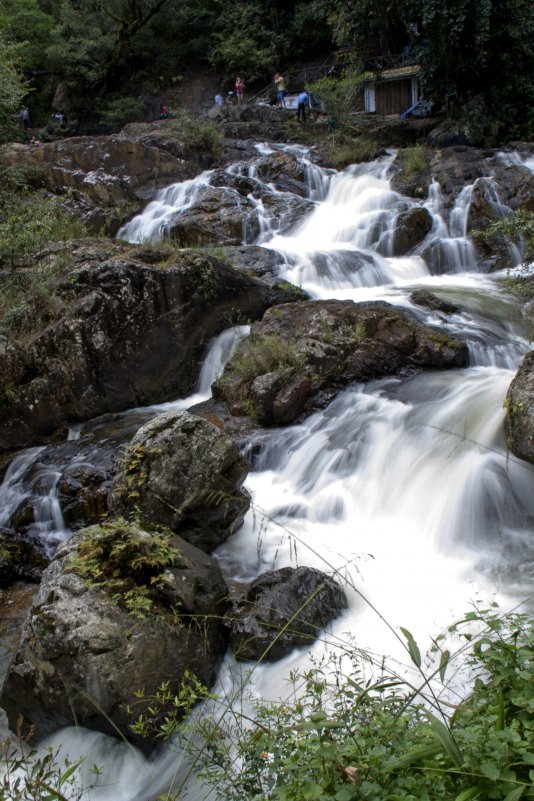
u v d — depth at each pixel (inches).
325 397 318.3
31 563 255.4
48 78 1146.7
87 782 158.9
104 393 349.7
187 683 169.6
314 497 269.9
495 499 238.7
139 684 162.1
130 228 595.8
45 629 167.3
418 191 610.9
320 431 297.9
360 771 96.5
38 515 273.1
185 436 239.9
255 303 404.8
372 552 237.5
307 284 458.3
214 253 456.8
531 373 240.5
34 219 435.2
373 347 333.1
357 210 600.1
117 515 238.7
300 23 1107.3
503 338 358.3
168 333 366.3
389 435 280.4
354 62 935.7
